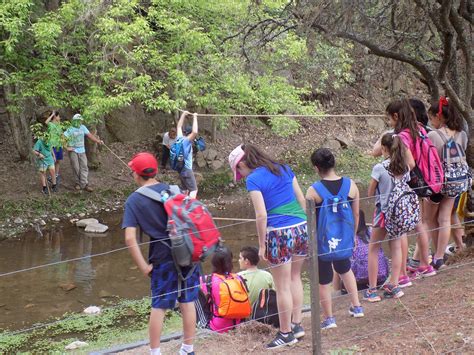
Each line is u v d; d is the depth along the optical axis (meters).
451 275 5.62
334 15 7.84
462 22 6.84
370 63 10.91
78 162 14.39
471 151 6.52
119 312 7.80
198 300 5.45
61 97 13.17
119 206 14.30
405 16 8.33
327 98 19.39
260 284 5.54
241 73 13.61
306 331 4.91
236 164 4.48
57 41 13.20
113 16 12.81
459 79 7.46
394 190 5.08
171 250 3.98
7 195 13.81
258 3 10.88
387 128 19.39
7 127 16.19
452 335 4.12
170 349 4.95
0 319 7.73
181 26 12.77
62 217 13.46
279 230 4.38
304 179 16.48
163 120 17.27
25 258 10.77
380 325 4.66
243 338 4.99
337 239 4.55
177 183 15.31
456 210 6.29
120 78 13.02
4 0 12.10
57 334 7.10
